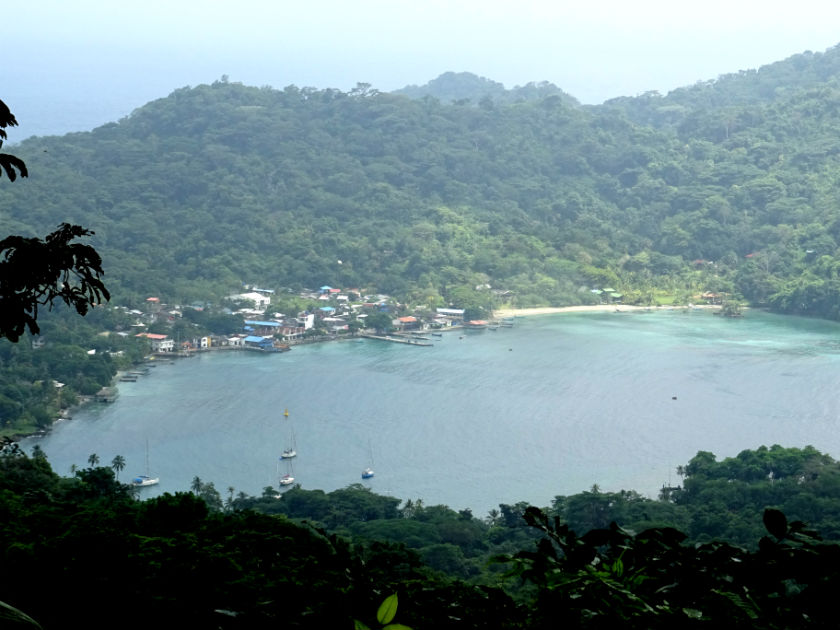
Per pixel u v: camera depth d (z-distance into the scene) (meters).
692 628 5.30
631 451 59.81
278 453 60.88
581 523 41.25
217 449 62.12
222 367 87.69
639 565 5.67
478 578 27.94
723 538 36.47
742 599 5.35
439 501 50.97
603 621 5.38
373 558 7.57
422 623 6.04
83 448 62.84
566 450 60.16
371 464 58.06
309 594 6.45
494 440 62.59
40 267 6.48
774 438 62.47
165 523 9.90
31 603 7.29
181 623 7.00
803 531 5.42
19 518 9.72
